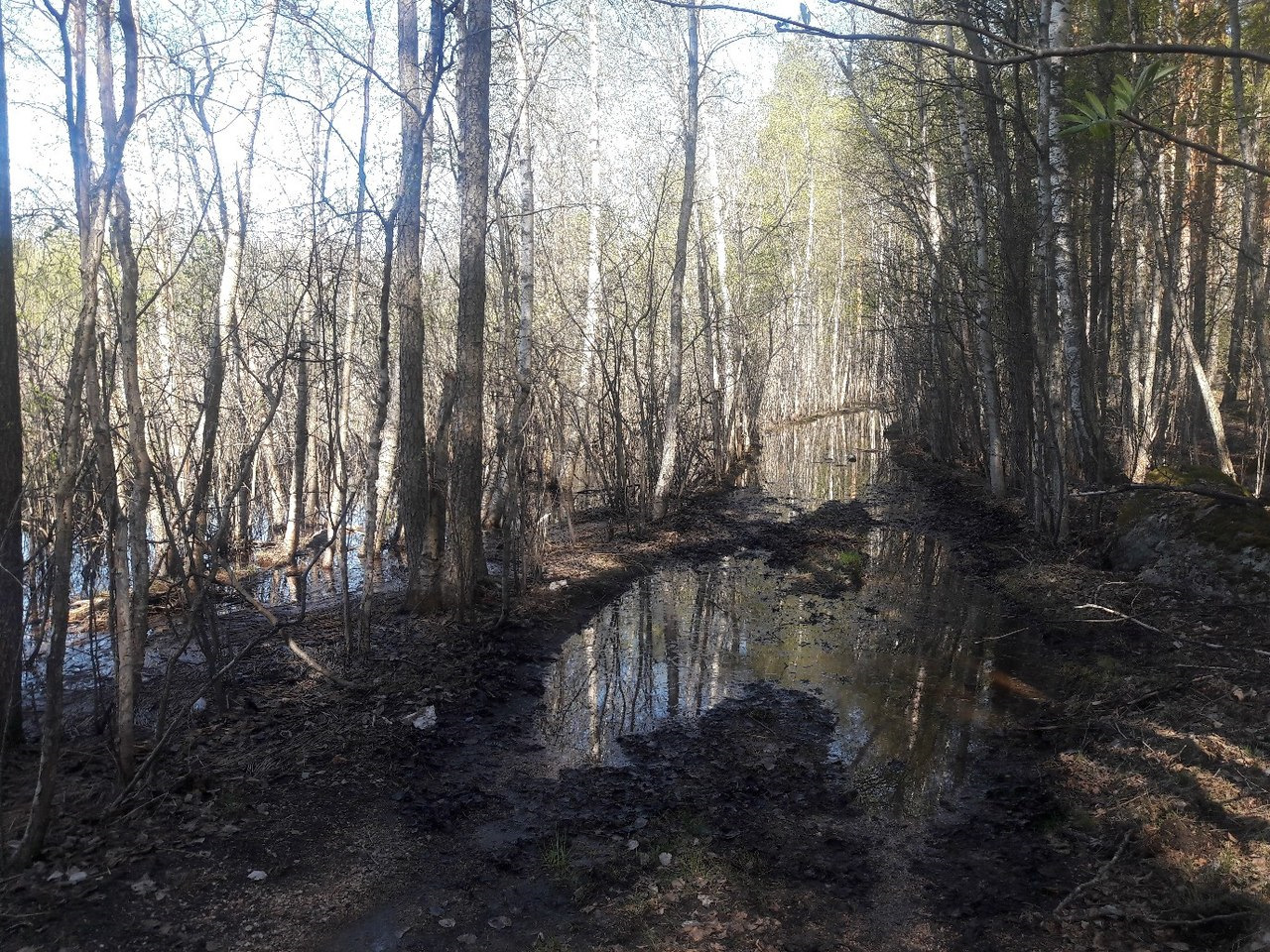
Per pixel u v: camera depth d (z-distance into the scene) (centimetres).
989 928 476
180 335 1292
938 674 894
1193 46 145
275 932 457
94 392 519
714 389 2256
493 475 1511
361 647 846
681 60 1900
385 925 473
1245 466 1947
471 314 955
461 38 920
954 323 2042
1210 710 683
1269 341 1764
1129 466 1659
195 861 503
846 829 589
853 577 1306
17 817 520
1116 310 2166
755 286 2828
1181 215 1648
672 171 2098
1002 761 691
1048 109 1287
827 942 467
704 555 1465
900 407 3444
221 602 1082
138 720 689
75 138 509
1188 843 529
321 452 1547
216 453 1282
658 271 2091
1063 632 980
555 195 1900
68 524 470
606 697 830
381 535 1431
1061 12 1191
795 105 3142
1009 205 1439
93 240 482
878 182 2627
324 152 1209
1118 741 678
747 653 968
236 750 644
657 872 532
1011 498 1834
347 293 1359
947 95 1653
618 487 1638
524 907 494
